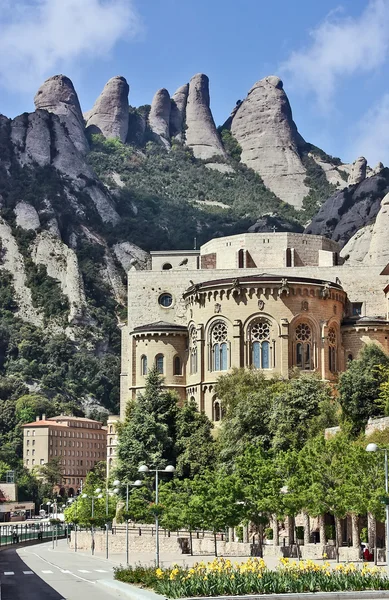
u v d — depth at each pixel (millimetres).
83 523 118812
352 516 78812
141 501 112625
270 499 79500
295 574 49156
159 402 127000
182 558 89312
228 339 128750
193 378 132750
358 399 104625
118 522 127375
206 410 129750
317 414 110250
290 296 128375
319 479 75500
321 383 115500
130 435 123375
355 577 47938
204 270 144000
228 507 81000
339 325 132625
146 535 108562
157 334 136750
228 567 52406
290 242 147375
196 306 133125
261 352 127938
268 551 85438
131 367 138125
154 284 144875
